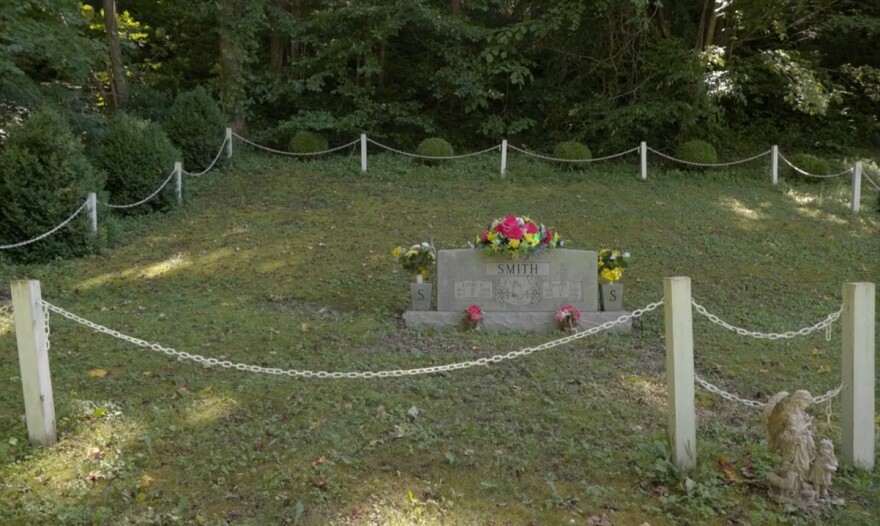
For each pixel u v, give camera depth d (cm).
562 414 614
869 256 1250
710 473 511
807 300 1046
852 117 2198
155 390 648
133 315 895
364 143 1730
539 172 1767
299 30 2002
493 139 2141
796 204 1552
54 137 1157
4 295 964
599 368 739
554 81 2109
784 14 1959
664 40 1909
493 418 603
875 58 2155
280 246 1224
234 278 1070
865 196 1623
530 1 2012
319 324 871
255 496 479
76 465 513
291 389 652
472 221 1370
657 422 611
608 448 555
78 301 964
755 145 2086
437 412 610
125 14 2148
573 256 886
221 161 1758
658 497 491
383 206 1462
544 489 498
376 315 923
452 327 875
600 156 1967
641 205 1494
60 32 1470
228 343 786
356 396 637
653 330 891
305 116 1992
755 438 594
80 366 706
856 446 535
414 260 898
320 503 470
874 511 489
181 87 2314
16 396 628
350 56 2081
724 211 1475
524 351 590
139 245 1236
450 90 2031
